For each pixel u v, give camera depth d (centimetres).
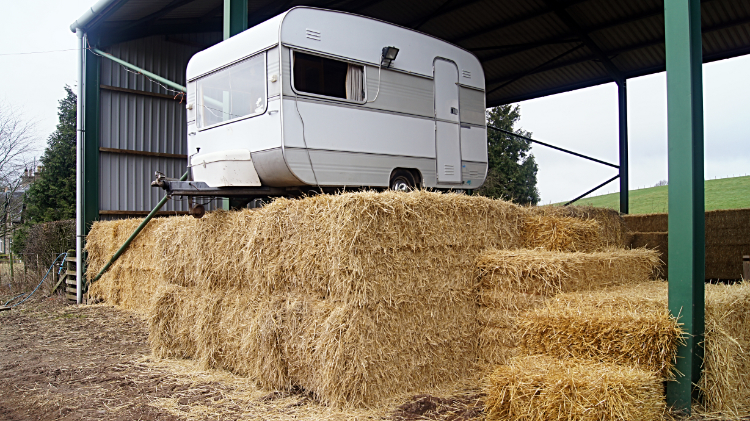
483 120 801
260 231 437
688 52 363
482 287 452
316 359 385
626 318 341
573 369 324
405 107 665
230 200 691
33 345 629
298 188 596
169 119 1104
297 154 541
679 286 359
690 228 356
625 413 293
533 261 413
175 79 1118
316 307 389
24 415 389
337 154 580
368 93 618
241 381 454
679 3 368
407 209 395
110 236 901
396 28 659
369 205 370
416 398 389
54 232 1117
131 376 480
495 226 479
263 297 440
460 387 420
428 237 412
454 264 436
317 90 566
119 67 1031
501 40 1150
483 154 797
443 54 726
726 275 892
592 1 955
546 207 592
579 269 419
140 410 389
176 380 464
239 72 583
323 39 576
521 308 420
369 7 1062
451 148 734
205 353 493
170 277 555
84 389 446
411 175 677
